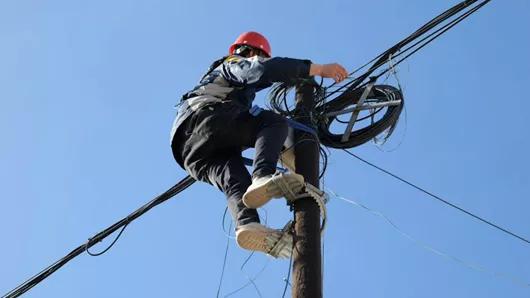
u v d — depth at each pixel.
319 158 6.20
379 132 7.36
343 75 5.84
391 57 7.67
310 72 5.82
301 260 5.46
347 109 7.40
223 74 6.12
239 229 5.57
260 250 5.71
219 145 6.02
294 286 5.41
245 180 5.88
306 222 5.59
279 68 5.85
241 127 5.93
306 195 5.66
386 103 7.41
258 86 6.19
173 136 6.19
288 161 6.25
